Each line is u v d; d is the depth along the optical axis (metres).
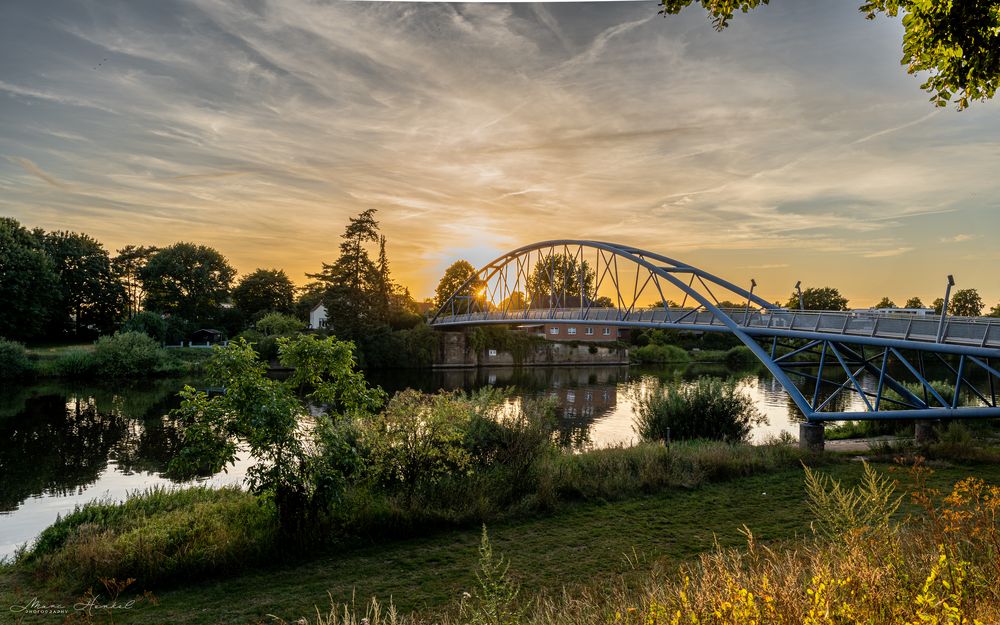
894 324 20.94
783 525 11.70
